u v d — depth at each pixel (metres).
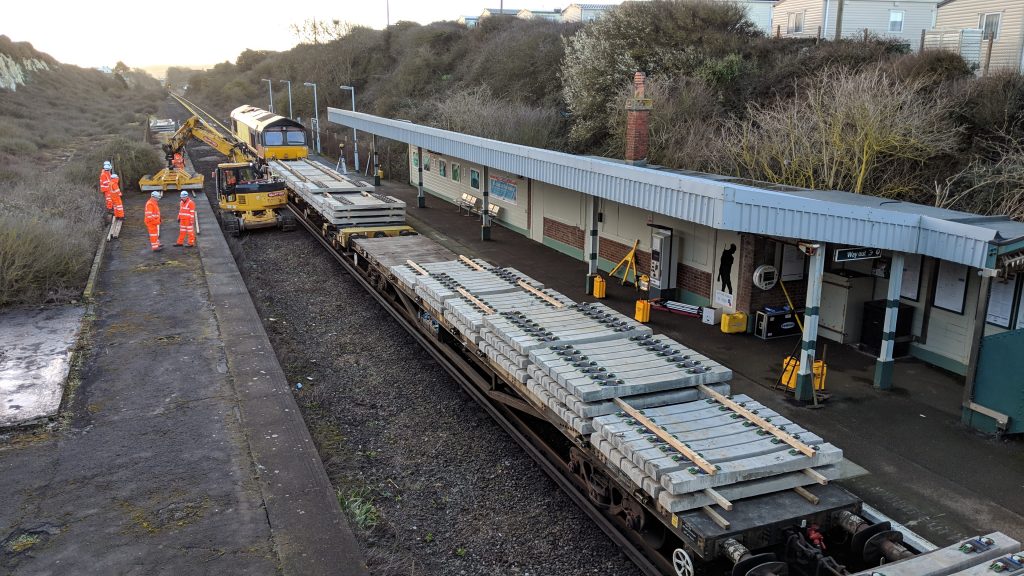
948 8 24.31
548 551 7.08
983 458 8.16
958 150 14.93
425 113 39.84
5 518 6.88
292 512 7.07
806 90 18.48
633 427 6.44
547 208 19.27
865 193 14.50
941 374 10.64
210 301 14.32
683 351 7.95
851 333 11.91
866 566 5.66
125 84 113.56
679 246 14.08
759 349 11.81
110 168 22.69
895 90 14.44
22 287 14.02
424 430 9.73
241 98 81.50
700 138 18.92
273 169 26.73
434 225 22.36
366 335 13.52
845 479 7.71
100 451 8.23
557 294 10.41
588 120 25.03
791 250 12.35
